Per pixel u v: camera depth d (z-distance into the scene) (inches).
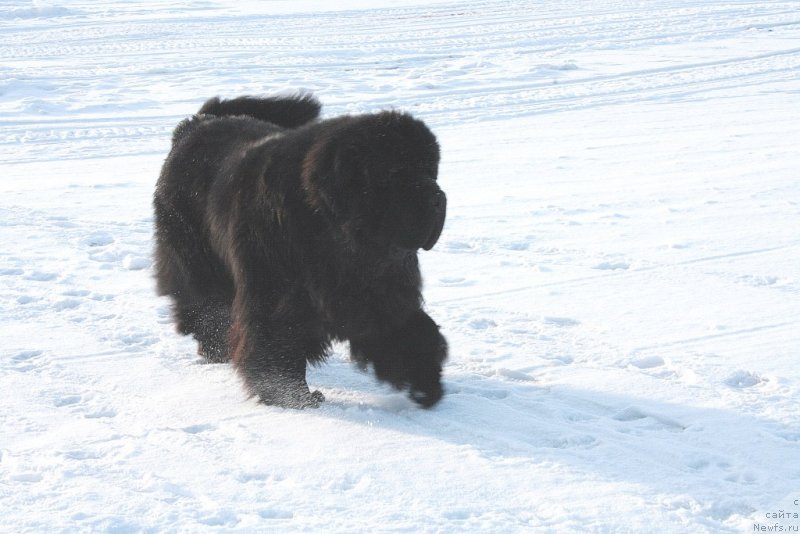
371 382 478.6
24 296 605.6
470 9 2623.0
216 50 1929.1
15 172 1059.9
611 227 802.2
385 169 382.9
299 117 546.6
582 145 1182.9
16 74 1636.3
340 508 324.2
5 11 2458.2
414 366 428.5
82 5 2790.4
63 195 938.7
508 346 522.0
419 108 1419.8
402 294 419.8
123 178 1029.8
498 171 1048.2
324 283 411.2
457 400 439.5
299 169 405.4
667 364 493.0
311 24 2353.6
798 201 869.8
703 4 2613.2
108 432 393.1
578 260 707.4
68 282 650.8
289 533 303.7
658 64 1780.3
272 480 351.6
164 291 511.5
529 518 319.0
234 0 2999.5
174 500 327.9
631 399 441.7
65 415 414.9
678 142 1179.3
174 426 404.8
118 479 345.7
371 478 349.4
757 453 376.2
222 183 451.8
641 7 2586.1
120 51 1920.5
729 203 871.1
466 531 306.7
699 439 390.6
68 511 315.6
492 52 1932.8
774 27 2215.8
